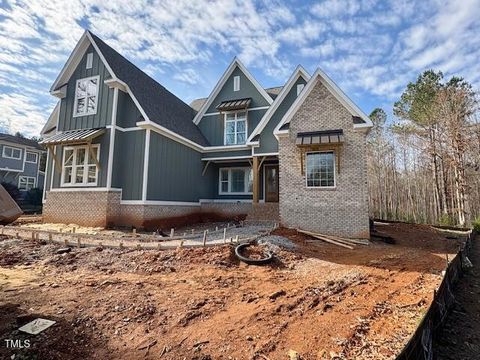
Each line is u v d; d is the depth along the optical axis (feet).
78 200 42.57
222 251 25.39
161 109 50.24
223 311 14.52
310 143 36.35
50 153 47.93
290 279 20.48
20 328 12.12
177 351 10.82
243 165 60.03
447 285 17.35
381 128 123.85
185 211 50.96
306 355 10.30
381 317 13.57
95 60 46.11
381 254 28.14
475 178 86.53
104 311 14.12
